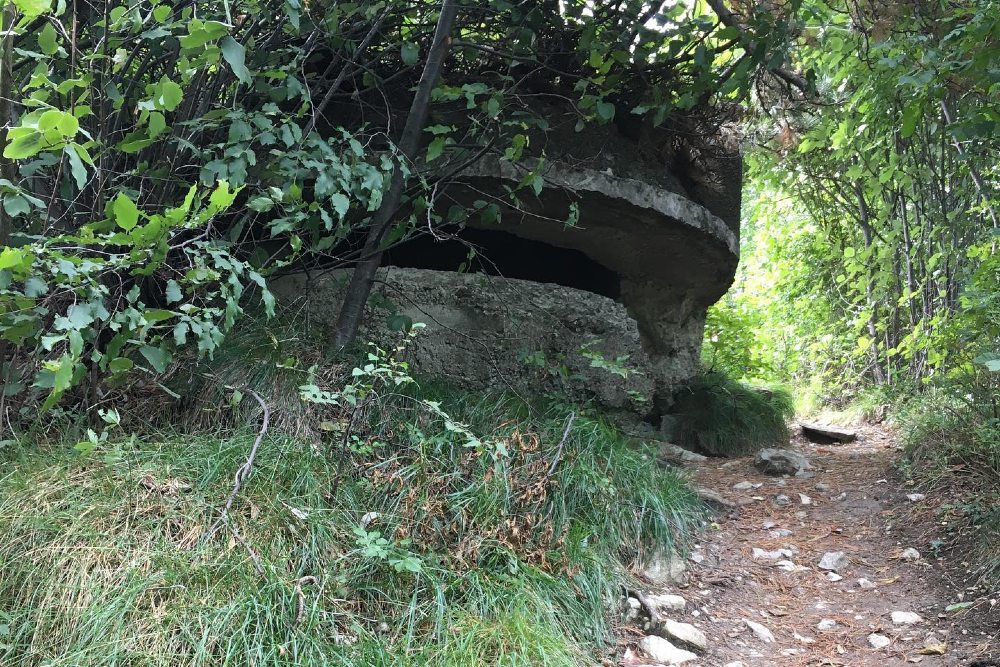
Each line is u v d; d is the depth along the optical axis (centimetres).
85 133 255
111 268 302
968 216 723
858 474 545
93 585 268
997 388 542
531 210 506
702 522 457
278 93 375
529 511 364
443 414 358
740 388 697
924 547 425
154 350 297
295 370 396
